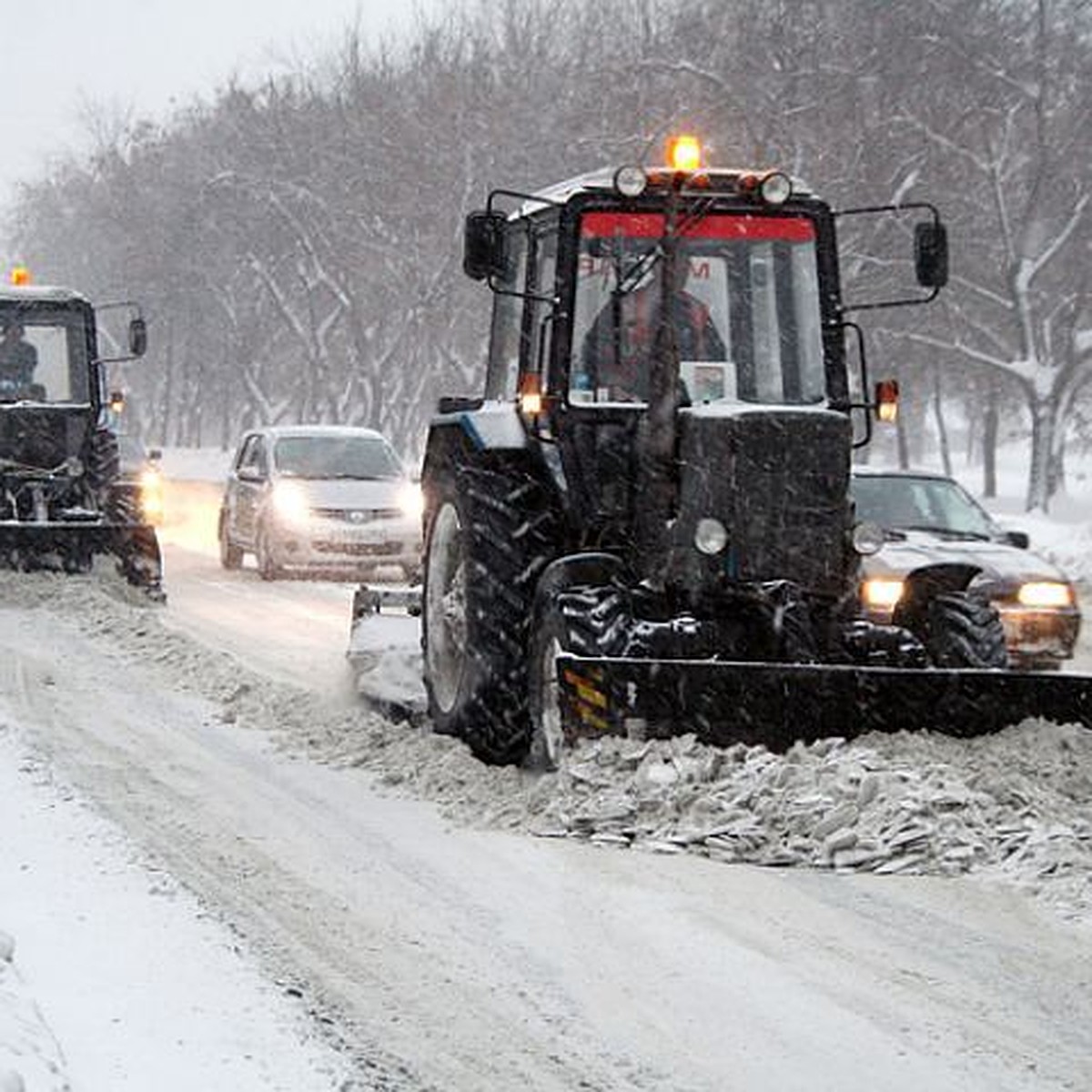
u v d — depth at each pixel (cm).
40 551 5400
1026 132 15625
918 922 2128
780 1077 1650
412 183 16350
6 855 2319
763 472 2689
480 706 2934
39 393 6012
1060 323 15788
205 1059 1611
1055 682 2600
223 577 6869
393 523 6638
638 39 15788
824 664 2739
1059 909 2170
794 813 2434
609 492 2908
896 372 15025
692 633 2712
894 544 4484
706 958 1995
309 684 3962
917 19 14212
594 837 2491
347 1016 1792
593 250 2936
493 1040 1738
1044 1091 1616
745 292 2962
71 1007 1727
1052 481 17225
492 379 3338
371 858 2417
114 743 3216
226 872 2325
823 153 13975
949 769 2489
